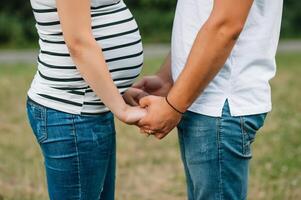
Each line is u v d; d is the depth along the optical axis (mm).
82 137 2592
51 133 2598
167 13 20391
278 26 2635
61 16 2422
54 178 2650
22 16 19906
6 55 17141
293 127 7805
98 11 2529
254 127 2584
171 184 5836
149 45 19156
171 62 2766
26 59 16047
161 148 6930
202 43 2367
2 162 6328
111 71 2588
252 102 2547
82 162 2619
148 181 5910
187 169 2734
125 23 2594
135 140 7223
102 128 2633
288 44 18891
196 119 2555
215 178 2574
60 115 2578
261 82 2562
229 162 2551
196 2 2539
